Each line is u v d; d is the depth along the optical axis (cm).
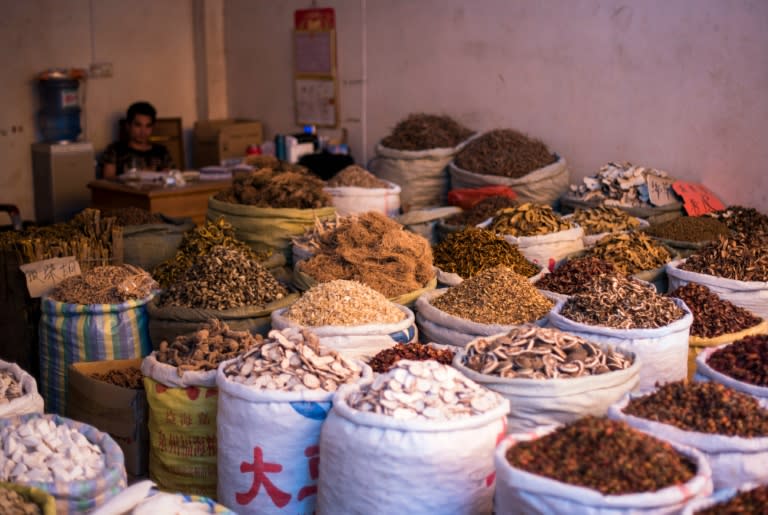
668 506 230
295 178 526
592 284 374
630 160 598
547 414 299
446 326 375
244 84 873
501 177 589
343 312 361
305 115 817
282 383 302
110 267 441
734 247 432
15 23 745
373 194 570
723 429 259
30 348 459
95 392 377
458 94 689
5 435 293
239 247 481
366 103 763
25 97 757
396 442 267
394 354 336
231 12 869
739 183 552
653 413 270
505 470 244
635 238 472
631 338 343
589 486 232
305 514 306
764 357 305
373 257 426
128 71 830
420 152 630
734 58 541
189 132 886
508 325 368
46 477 276
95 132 814
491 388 304
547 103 635
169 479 344
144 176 679
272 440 300
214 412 334
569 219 536
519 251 472
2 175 750
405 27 717
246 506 309
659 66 575
